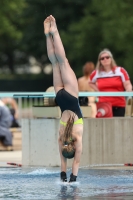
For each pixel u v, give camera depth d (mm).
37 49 107312
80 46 85750
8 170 24594
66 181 21078
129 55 77688
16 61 120500
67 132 20484
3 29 90312
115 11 75812
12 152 34312
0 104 35312
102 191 18859
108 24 76625
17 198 17656
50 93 25141
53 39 21625
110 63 27641
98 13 84062
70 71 21359
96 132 25797
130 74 78312
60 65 21453
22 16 98000
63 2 97688
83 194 18281
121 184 20438
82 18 90625
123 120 26000
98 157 25812
